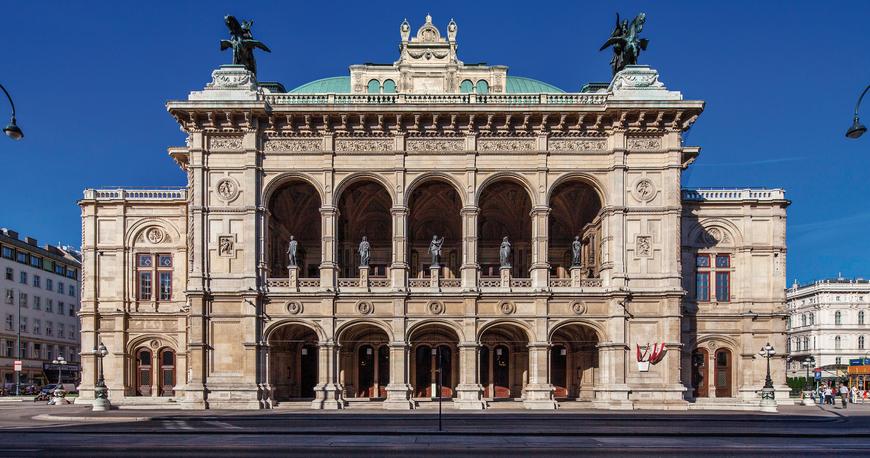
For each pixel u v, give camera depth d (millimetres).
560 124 52688
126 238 60719
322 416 43500
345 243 63750
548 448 28297
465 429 36000
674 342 51000
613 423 40062
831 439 33000
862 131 31797
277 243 59812
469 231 52500
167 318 60000
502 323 52000
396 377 51375
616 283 51562
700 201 58625
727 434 34250
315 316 51906
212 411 47844
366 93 55438
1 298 101000
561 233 64125
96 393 50031
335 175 53094
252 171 52219
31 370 107938
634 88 52906
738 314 57688
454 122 52562
